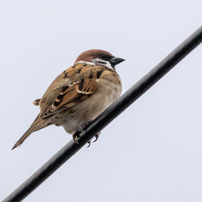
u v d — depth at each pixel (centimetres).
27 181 864
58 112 1024
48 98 1048
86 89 1059
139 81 827
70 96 1037
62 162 881
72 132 1091
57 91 1048
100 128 875
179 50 771
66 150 883
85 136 881
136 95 834
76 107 1041
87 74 1086
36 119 999
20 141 937
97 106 1073
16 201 860
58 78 1093
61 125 1072
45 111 1006
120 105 850
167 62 786
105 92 1088
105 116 867
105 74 1112
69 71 1098
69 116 1045
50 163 874
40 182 866
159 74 802
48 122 1028
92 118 1075
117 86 1124
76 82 1062
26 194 859
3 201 859
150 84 817
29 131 966
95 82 1080
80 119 1056
